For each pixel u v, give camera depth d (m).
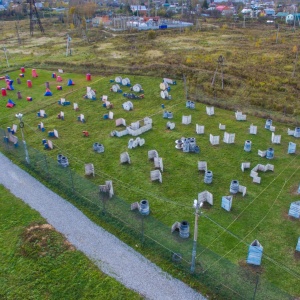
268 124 36.28
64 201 26.09
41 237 22.52
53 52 75.06
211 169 29.61
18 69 59.94
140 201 25.36
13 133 36.50
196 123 38.28
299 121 37.28
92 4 137.12
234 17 120.00
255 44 74.94
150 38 86.31
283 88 46.59
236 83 48.72
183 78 51.22
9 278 19.80
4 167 30.75
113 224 23.59
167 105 43.03
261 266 20.08
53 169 29.89
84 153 32.56
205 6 148.12
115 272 20.09
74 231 23.20
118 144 34.03
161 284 19.30
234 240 22.00
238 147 33.00
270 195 26.14
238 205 25.12
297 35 85.19
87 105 43.81
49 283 19.47
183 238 22.06
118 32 96.50
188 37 87.44
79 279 19.66
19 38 92.50
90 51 73.75
